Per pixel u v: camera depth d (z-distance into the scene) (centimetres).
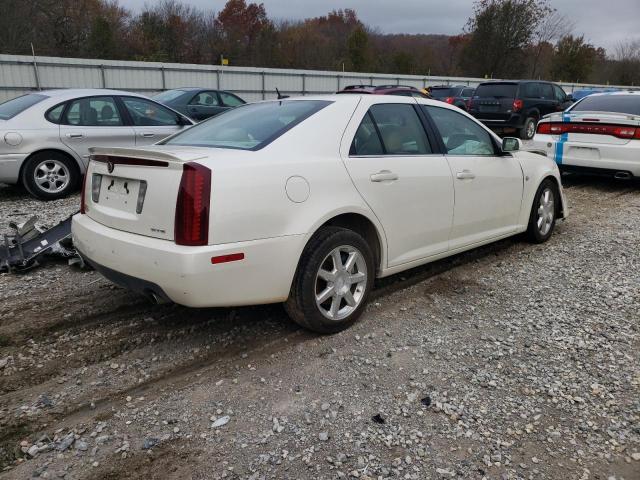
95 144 805
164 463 247
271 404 290
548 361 337
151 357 339
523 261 532
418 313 406
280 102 412
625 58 5547
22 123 760
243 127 375
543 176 565
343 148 364
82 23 4181
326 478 237
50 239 502
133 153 314
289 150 339
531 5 4819
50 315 396
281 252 321
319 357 339
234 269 304
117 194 336
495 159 496
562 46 4981
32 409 286
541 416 282
